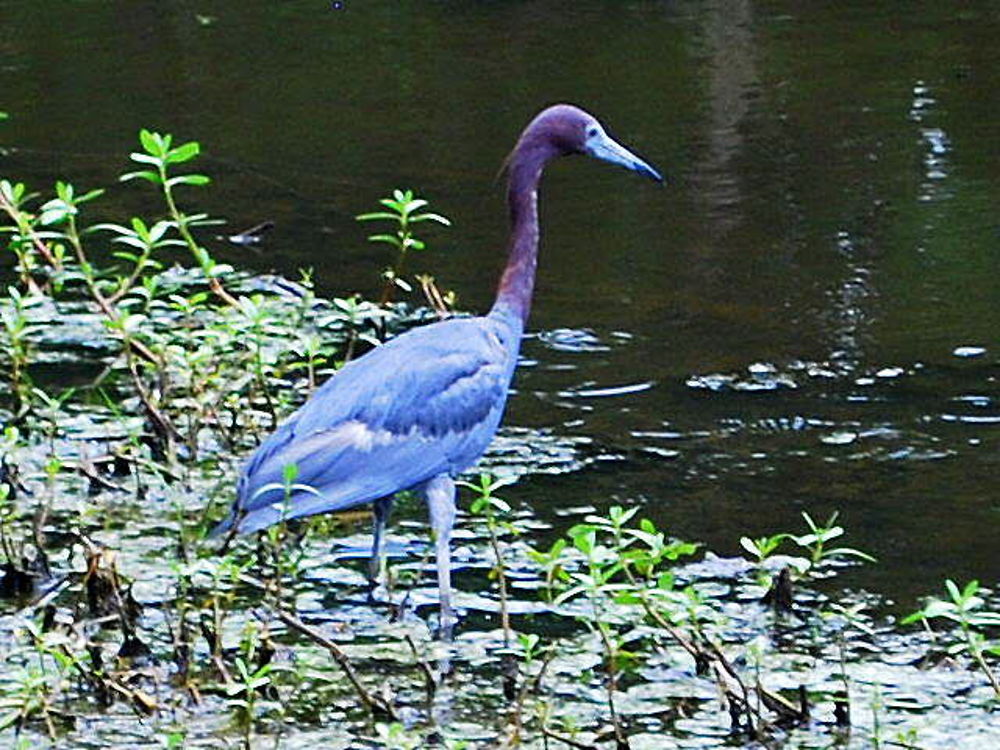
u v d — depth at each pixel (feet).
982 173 62.08
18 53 80.18
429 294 47.09
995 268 54.13
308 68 77.15
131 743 29.73
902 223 57.93
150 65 78.02
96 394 45.39
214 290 43.06
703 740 30.09
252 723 30.35
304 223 58.80
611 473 41.24
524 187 38.86
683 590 34.71
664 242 56.85
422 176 63.10
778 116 68.74
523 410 44.91
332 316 44.29
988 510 39.17
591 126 39.40
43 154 66.08
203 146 66.80
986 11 83.25
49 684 31.58
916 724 30.68
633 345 49.08
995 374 46.75
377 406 35.27
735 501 39.78
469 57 77.97
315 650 33.19
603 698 31.58
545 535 38.11
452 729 30.37
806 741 30.14
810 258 55.31
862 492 40.14
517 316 38.63
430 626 34.32
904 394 45.68
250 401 42.45
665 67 75.25
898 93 71.10
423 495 36.24
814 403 45.21
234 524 34.17
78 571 35.78
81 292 53.21
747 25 81.97
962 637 34.01
